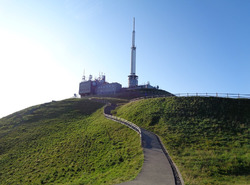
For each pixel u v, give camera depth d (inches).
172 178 770.2
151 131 1571.1
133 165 947.3
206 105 1851.6
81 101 3523.6
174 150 1143.0
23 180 1194.6
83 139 1653.5
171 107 1950.1
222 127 1493.6
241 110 1731.1
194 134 1405.0
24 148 1775.3
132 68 5014.8
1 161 1566.2
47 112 2903.5
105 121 2043.6
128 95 4276.6
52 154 1517.0
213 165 934.4
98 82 5177.2
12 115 2925.7
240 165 936.3
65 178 1084.5
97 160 1199.6
